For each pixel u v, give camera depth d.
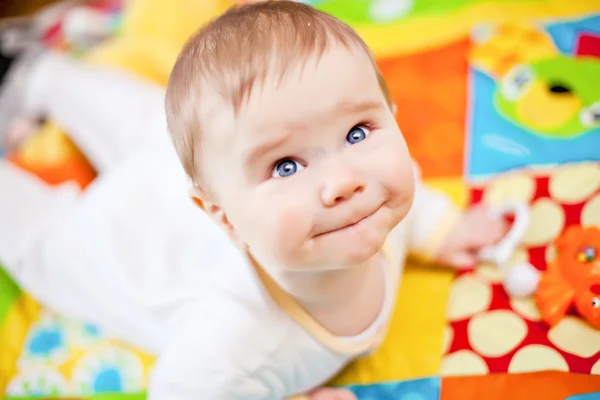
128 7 1.33
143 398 0.82
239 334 0.65
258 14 0.53
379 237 0.52
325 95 0.48
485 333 0.75
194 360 0.66
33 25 1.44
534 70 0.94
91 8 1.46
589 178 0.82
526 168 0.87
